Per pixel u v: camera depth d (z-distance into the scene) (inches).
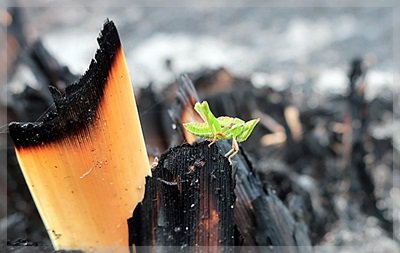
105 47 13.6
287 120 23.9
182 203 14.0
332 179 22.7
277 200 16.5
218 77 24.0
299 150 23.4
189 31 38.2
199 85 23.7
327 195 21.8
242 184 16.0
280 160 22.6
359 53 34.4
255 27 38.3
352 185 22.2
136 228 14.1
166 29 38.5
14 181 20.5
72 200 14.1
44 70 22.2
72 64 33.6
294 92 28.4
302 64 33.4
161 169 14.0
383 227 21.4
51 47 36.5
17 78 28.5
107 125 13.7
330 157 23.4
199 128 13.8
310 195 20.6
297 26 37.9
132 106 13.9
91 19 40.3
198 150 14.1
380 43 35.2
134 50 35.9
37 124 13.7
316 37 36.5
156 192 14.0
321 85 29.9
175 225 14.1
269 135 23.8
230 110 23.5
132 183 14.1
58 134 13.7
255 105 24.3
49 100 21.6
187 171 14.0
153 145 19.6
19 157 13.9
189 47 36.0
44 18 40.4
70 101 13.6
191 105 15.9
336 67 32.8
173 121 16.2
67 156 13.8
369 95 27.9
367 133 23.7
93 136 13.7
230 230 14.1
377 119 26.6
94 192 14.0
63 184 14.0
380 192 23.2
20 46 26.0
